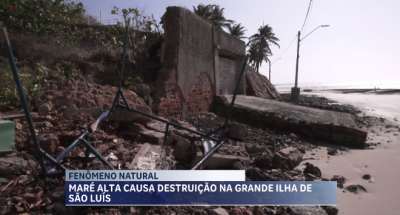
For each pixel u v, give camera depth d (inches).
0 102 192.2
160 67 360.5
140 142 204.4
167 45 354.0
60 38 371.6
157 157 151.2
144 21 387.2
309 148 304.7
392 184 193.2
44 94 205.6
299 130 364.5
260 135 336.5
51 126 175.2
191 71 390.3
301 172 205.8
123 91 250.8
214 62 474.9
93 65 305.4
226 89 573.3
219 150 205.8
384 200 166.6
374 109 750.5
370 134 401.1
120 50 355.9
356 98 1230.9
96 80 288.4
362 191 180.9
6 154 137.3
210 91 464.4
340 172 219.1
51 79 244.8
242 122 414.3
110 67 313.4
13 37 306.5
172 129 231.3
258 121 405.4
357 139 319.9
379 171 222.4
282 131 376.5
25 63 280.7
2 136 136.6
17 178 123.9
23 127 164.2
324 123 350.3
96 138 177.3
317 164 239.3
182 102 367.6
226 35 529.7
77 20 454.0
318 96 1480.1
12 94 193.3
